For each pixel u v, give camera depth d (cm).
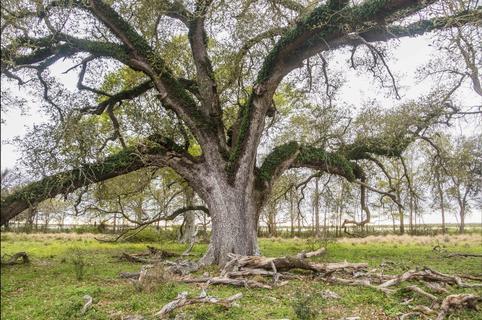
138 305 984
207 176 1733
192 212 3256
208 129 1772
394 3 1326
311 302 940
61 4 1538
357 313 915
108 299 1082
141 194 2580
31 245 3198
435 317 885
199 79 1873
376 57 1814
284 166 1834
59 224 5375
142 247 3028
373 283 1250
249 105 1723
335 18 1466
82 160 1664
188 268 1540
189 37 1889
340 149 2061
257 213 1759
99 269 1750
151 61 1706
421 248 2736
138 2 1625
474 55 1395
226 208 1681
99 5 1647
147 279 1188
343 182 2408
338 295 1062
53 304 1045
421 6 1297
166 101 1736
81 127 1692
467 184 2311
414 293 1069
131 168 1756
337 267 1337
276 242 3484
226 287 1206
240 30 1700
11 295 1268
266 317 875
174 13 1798
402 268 1648
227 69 1870
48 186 1641
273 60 1636
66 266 1883
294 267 1362
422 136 2112
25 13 1497
